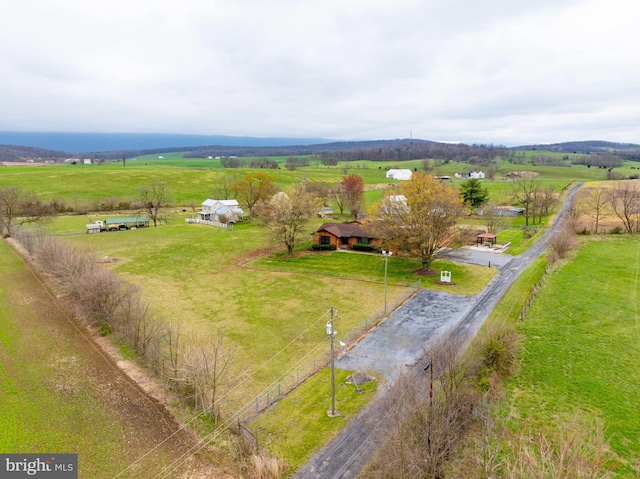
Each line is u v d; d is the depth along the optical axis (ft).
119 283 132.36
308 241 245.24
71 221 321.32
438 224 172.35
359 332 121.70
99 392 95.09
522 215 313.32
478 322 124.67
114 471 72.02
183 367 91.97
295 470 70.28
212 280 176.86
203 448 77.41
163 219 330.54
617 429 76.28
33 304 144.97
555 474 54.90
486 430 68.23
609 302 137.80
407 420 66.80
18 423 84.02
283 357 109.19
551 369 97.60
